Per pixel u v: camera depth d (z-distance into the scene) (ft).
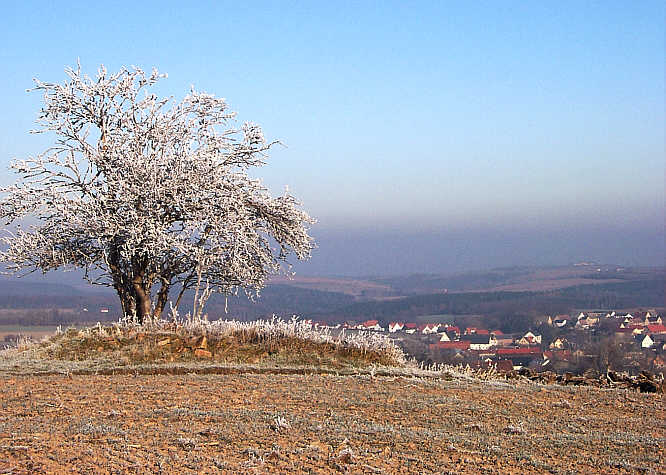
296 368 57.47
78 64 84.84
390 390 46.32
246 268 81.20
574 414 40.60
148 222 75.25
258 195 84.43
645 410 42.50
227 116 88.84
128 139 82.84
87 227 76.28
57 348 62.03
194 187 77.46
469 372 60.29
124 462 27.91
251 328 66.33
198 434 32.58
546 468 28.96
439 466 28.60
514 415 39.58
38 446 30.04
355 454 29.89
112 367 56.70
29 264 80.07
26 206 78.28
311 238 87.66
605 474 28.50
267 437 32.32
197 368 56.49
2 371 55.06
